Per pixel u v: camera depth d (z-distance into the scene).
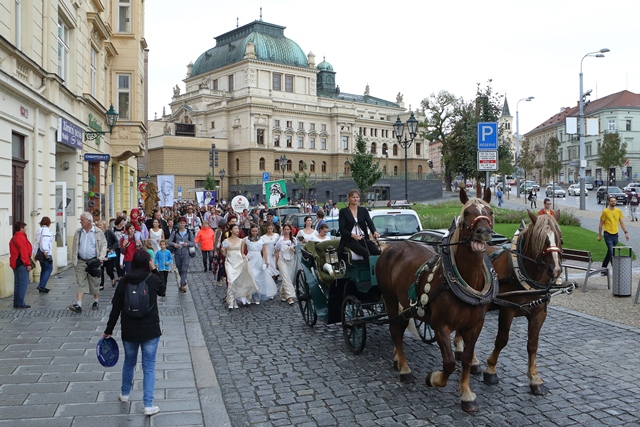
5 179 13.98
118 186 31.33
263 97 92.19
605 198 50.84
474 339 6.51
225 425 6.11
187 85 108.12
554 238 6.65
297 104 96.88
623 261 13.13
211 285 17.19
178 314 12.34
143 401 6.54
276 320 11.78
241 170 92.25
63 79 18.73
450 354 6.39
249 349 9.38
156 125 103.69
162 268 15.25
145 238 16.36
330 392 7.18
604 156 76.38
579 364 8.17
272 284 13.71
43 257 13.90
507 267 7.42
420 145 112.50
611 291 14.02
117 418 6.26
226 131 94.75
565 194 61.56
